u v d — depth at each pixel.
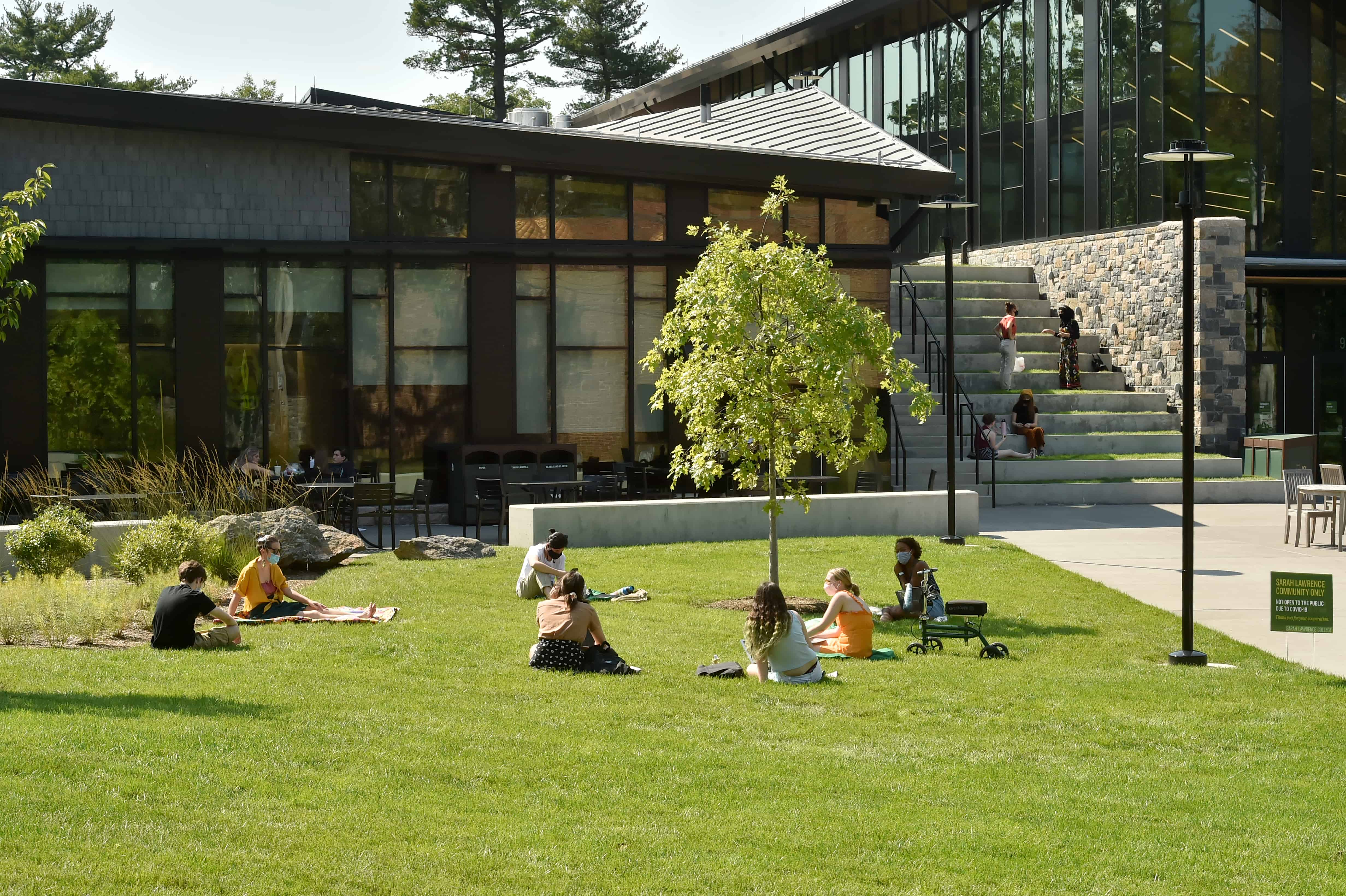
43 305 21.62
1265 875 6.75
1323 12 31.94
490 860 6.30
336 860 6.14
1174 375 30.05
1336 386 32.81
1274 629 12.34
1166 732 10.13
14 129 21.47
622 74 66.88
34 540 15.58
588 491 23.81
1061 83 34.59
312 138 22.52
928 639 13.34
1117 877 6.61
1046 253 34.88
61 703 9.02
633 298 25.36
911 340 31.27
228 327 22.72
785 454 15.04
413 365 24.03
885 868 6.54
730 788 7.92
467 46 63.78
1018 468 27.05
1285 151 31.78
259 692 9.92
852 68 44.75
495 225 24.27
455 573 16.94
